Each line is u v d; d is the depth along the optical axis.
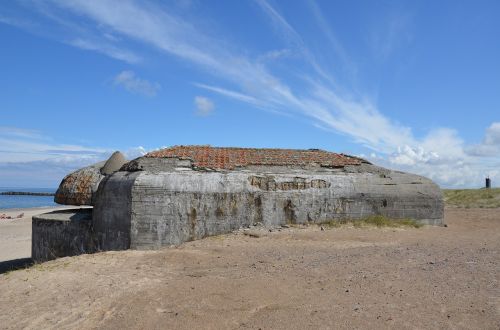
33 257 11.91
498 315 4.74
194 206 10.38
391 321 4.61
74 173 12.70
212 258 7.87
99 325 4.80
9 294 5.91
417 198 11.67
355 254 7.86
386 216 11.46
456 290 5.58
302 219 10.97
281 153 12.44
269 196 10.84
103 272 6.96
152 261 7.77
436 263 7.05
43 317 5.07
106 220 10.66
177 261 7.71
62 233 11.41
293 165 11.80
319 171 11.80
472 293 5.46
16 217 36.41
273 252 8.24
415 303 5.12
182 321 4.80
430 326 4.48
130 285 6.13
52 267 7.38
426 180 12.12
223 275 6.58
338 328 4.48
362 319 4.68
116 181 10.74
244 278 6.33
